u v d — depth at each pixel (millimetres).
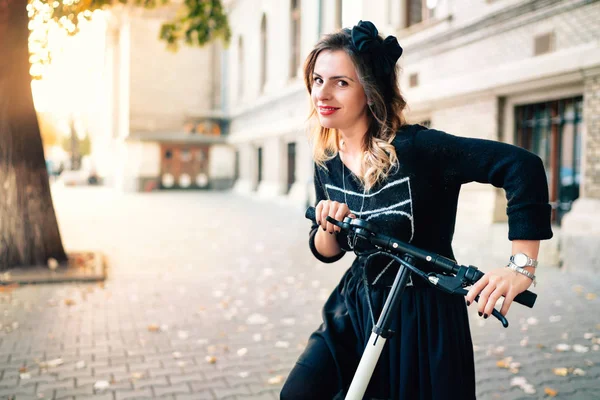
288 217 15305
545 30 8117
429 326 1609
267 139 22219
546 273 6965
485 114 9461
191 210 17312
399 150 1586
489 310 1330
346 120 1676
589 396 3408
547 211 1392
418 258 1498
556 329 4766
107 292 6176
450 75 10227
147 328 4828
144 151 26938
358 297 1759
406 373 1617
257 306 5660
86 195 24781
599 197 7371
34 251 6988
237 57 26391
